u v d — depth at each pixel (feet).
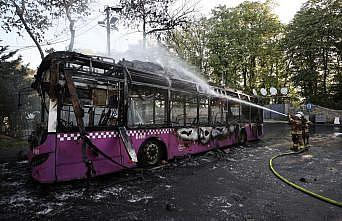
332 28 99.09
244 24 104.32
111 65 20.33
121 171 22.45
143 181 19.89
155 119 24.36
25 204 14.83
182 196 16.38
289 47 110.73
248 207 14.48
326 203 15.21
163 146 25.27
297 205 14.84
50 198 15.84
